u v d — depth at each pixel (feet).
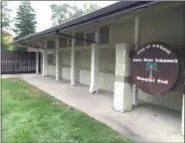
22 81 33.32
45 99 20.12
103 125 12.99
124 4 11.16
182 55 14.92
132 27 19.83
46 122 13.62
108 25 22.53
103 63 24.93
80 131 12.07
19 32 82.58
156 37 17.97
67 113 15.42
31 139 11.21
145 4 10.49
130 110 16.16
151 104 18.16
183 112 11.48
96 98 20.48
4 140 11.19
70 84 29.96
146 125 13.05
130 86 15.98
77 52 31.60
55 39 35.40
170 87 12.55
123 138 11.09
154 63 13.56
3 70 45.80
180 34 15.80
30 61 49.21
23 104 18.20
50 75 42.63
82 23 16.55
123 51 15.64
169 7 14.48
